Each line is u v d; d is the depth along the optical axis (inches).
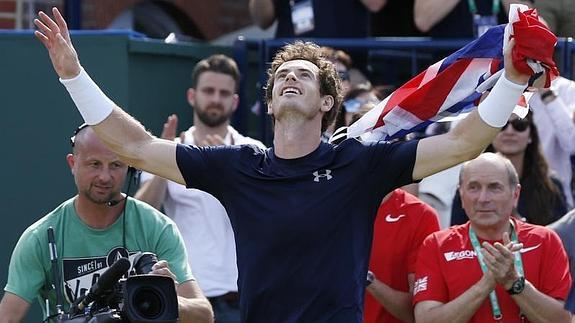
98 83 1029.8
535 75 634.2
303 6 1168.8
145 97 1047.6
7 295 743.7
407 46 1103.0
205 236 952.9
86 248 751.1
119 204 756.6
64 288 747.4
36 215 1024.2
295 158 660.1
